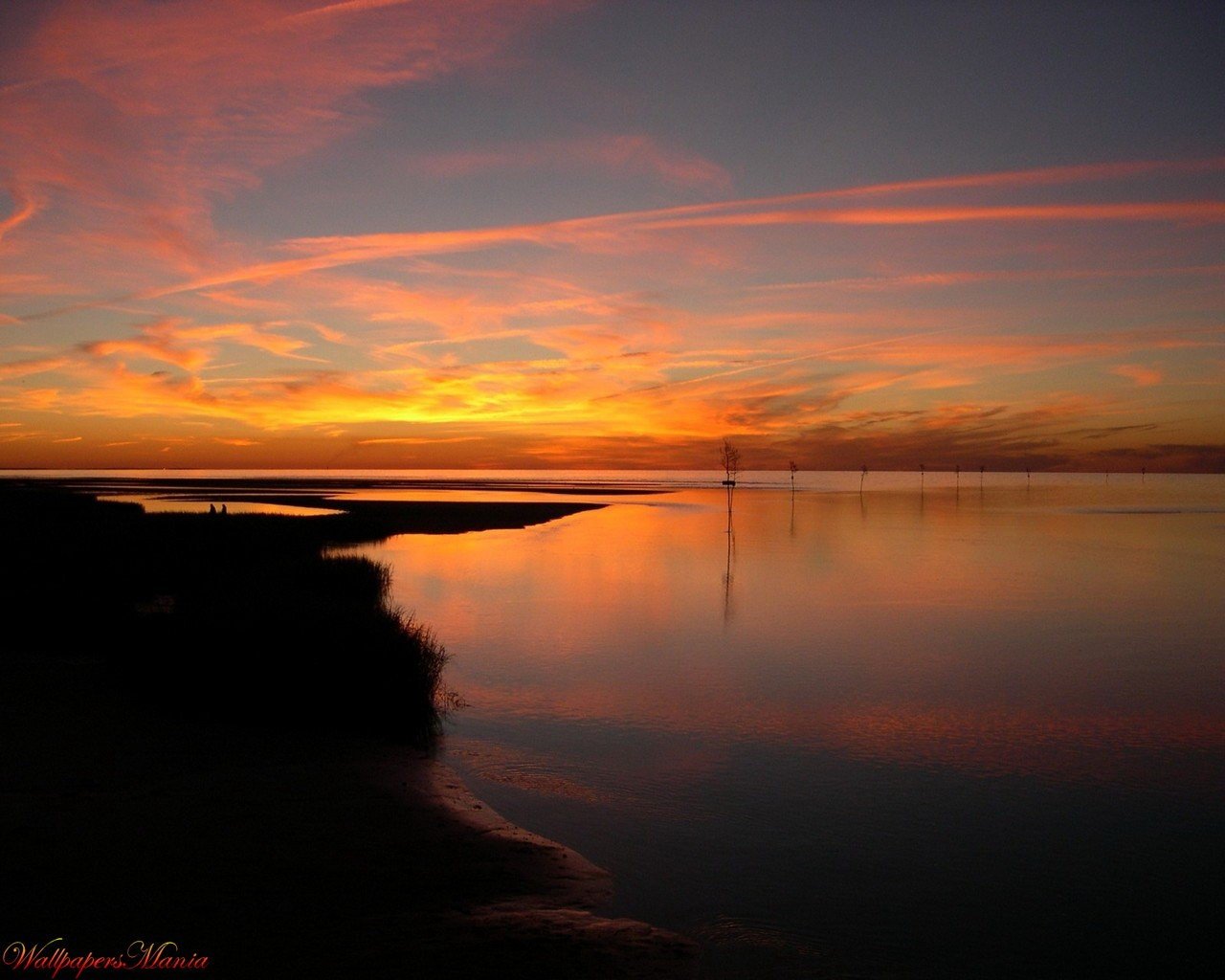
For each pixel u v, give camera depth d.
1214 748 13.93
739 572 38.00
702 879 9.10
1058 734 14.66
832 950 7.80
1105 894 9.10
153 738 12.23
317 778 11.01
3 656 16.67
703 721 15.07
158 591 23.92
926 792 11.89
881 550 48.84
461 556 43.34
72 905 7.34
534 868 8.97
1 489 98.06
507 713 15.30
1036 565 41.88
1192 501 128.88
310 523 49.06
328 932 7.16
